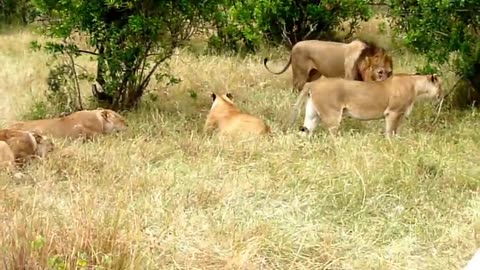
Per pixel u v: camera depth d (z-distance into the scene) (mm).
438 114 11102
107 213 6902
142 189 7980
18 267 5770
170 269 6320
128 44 11555
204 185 8086
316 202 7824
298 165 8727
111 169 8531
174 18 11641
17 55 16578
